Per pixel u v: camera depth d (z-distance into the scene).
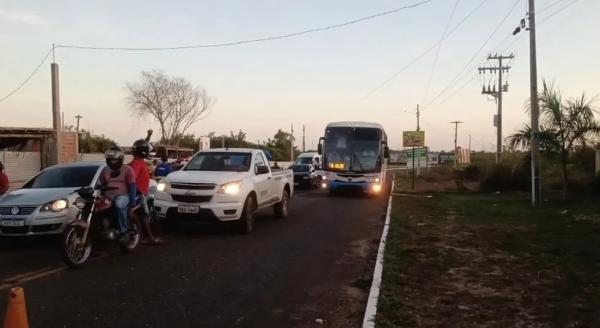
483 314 6.41
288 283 8.05
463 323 6.08
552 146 19.80
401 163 113.56
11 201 10.41
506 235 12.31
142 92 50.81
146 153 10.59
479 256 9.89
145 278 8.16
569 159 22.45
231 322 6.20
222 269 8.87
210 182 12.02
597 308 6.56
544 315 6.33
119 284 7.77
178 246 10.91
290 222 15.12
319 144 26.09
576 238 11.53
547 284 7.75
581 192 22.67
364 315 6.38
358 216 17.02
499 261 9.41
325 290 7.69
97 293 7.28
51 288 7.49
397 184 35.31
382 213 18.03
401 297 7.16
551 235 12.05
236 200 12.13
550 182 25.42
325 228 14.02
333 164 25.28
